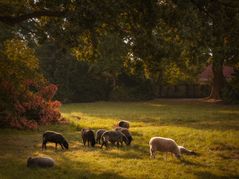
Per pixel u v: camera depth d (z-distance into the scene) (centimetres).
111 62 6028
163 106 5569
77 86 6850
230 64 1873
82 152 2050
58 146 2238
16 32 3662
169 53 1867
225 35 1747
